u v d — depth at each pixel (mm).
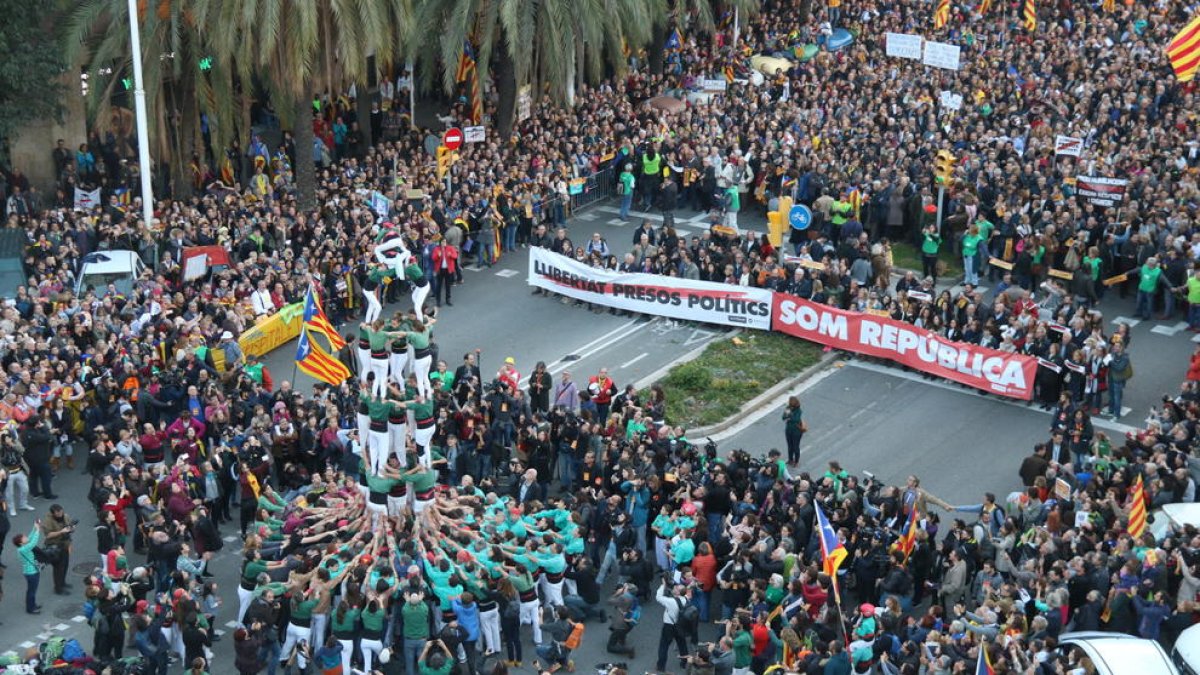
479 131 52312
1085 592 30922
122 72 51625
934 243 47594
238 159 53781
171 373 38531
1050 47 64750
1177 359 43625
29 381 37438
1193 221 47156
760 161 53344
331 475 35312
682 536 32594
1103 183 47281
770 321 45906
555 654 30969
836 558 29594
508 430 38188
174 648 31391
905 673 27125
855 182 50531
